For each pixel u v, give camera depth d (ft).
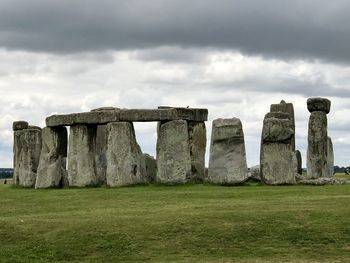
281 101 164.96
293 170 127.85
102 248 82.89
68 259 80.69
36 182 142.61
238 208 96.02
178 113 131.75
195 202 104.53
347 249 80.38
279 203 99.14
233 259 78.48
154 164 145.38
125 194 116.47
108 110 138.00
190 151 136.05
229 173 126.72
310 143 153.58
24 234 88.12
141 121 133.28
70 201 112.37
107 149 134.51
